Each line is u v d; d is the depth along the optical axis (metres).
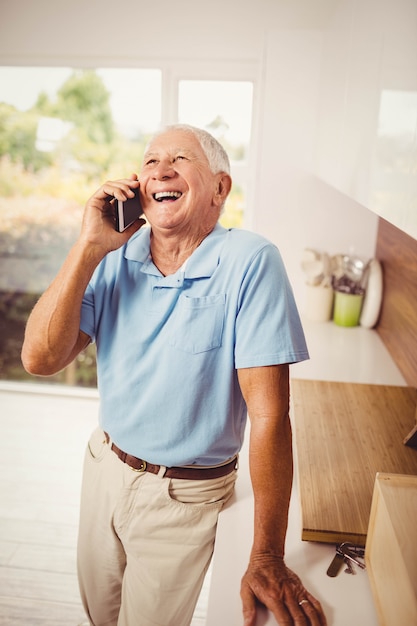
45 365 1.17
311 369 2.02
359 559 1.00
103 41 2.66
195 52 2.64
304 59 2.47
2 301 3.29
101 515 1.27
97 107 2.92
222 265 1.09
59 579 2.02
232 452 1.19
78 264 1.12
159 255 1.17
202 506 1.18
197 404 1.11
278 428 1.03
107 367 1.21
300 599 0.88
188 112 2.78
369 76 1.33
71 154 3.03
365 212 2.63
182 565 1.19
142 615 1.23
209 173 1.12
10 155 3.05
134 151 2.98
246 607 0.88
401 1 1.02
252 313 1.05
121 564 1.32
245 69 2.66
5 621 1.84
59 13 2.63
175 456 1.15
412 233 0.89
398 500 0.87
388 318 2.31
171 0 2.58
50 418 3.07
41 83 2.91
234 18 2.57
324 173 2.15
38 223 3.17
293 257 2.72
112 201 1.12
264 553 0.95
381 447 1.32
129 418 1.17
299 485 1.16
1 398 3.26
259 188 2.65
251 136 2.79
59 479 2.56
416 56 0.90
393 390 1.64
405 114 0.98
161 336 1.13
